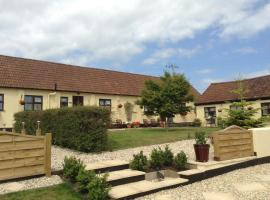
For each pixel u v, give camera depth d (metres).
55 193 7.71
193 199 8.01
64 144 14.47
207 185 9.44
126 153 13.04
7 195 7.46
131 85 34.44
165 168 10.62
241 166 12.01
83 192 7.79
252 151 13.49
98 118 13.54
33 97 25.70
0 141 8.47
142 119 33.50
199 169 10.53
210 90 37.34
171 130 22.48
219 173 10.85
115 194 7.93
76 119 13.55
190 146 14.79
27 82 25.73
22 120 17.95
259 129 13.91
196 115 37.28
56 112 14.89
